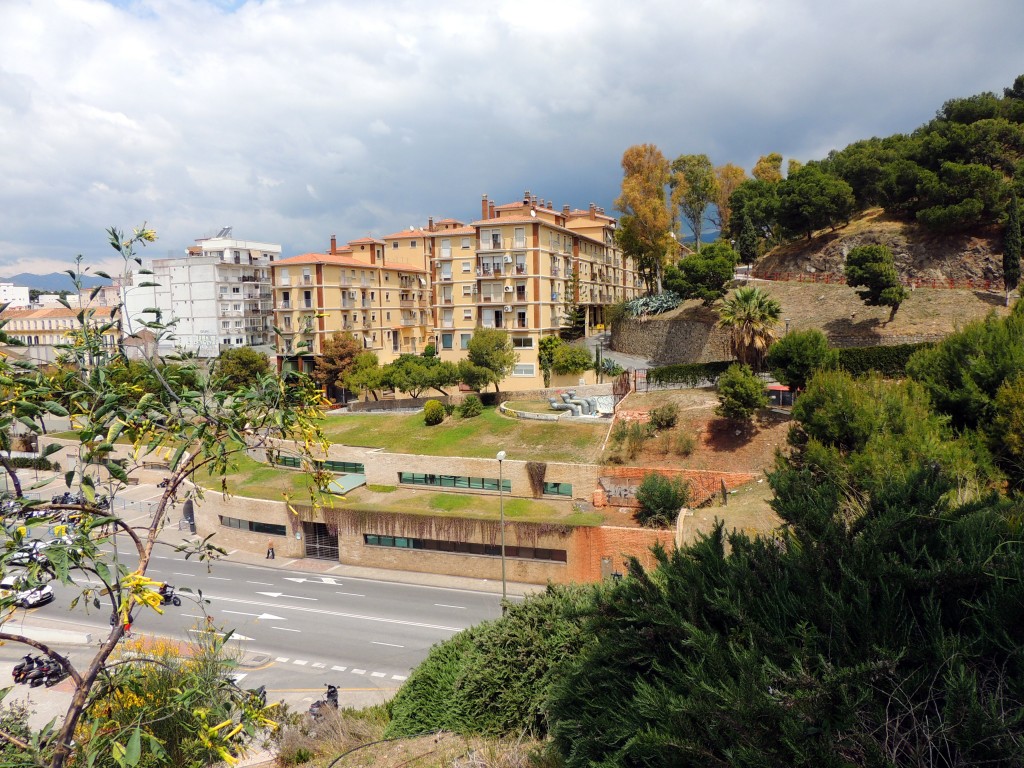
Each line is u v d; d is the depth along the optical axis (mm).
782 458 20797
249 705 7246
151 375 6602
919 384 20422
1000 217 51094
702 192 78750
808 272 61812
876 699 5160
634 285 98312
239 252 91125
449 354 69438
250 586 34250
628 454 36531
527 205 74375
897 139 66812
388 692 23516
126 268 7027
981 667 5363
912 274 54531
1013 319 19766
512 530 33469
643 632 6762
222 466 6836
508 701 11586
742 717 5098
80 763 6195
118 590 5840
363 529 36781
